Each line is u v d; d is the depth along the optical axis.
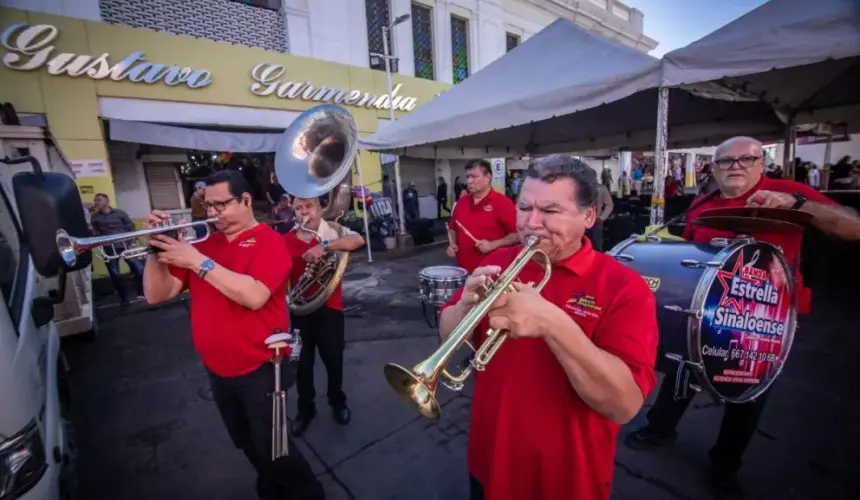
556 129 7.87
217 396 1.79
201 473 2.35
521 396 1.10
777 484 2.03
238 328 1.68
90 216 6.40
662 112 2.99
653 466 2.20
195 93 7.89
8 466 1.26
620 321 1.00
